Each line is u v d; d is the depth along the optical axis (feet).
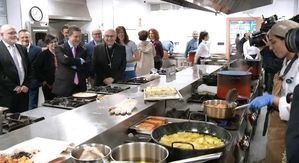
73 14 22.47
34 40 17.88
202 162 4.12
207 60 20.97
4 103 10.94
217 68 14.47
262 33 10.45
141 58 18.31
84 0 24.44
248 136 8.25
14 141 4.74
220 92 8.68
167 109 7.97
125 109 6.42
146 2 31.99
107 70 12.57
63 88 11.37
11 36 11.02
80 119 5.90
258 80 13.25
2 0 17.15
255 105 6.90
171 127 5.65
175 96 7.63
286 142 3.54
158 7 34.14
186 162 4.03
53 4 20.56
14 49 11.29
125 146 4.40
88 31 24.94
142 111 6.58
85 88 12.01
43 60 13.43
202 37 23.66
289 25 6.83
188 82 10.23
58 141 4.64
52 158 4.08
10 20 17.61
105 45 12.63
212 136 5.42
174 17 34.04
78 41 11.78
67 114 6.29
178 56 30.04
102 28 24.43
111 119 5.89
